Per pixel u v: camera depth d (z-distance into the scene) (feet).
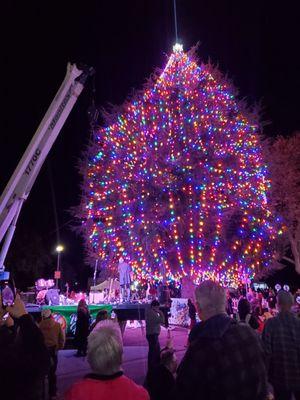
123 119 91.40
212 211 80.43
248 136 91.20
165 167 82.33
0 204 32.09
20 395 8.71
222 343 9.86
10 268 138.21
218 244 82.58
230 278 89.66
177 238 78.79
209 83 93.09
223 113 90.38
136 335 64.69
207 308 10.68
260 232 84.28
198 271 81.61
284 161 115.65
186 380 9.78
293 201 114.52
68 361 44.42
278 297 17.28
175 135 83.87
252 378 9.71
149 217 80.28
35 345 10.05
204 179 80.38
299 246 120.06
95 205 89.35
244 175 85.92
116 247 85.35
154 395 17.26
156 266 83.10
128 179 84.99
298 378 16.26
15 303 11.44
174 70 91.76
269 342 16.57
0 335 9.41
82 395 9.37
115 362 9.82
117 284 86.99
